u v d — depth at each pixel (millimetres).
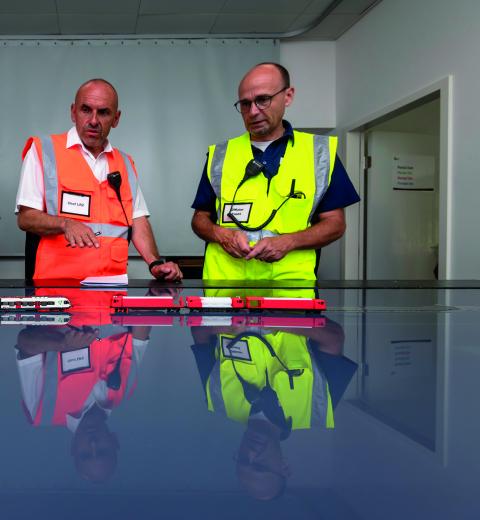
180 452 182
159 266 1252
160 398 255
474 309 688
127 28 3398
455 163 2375
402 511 141
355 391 274
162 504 144
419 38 2639
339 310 673
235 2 3080
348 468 170
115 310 641
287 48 3684
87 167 1564
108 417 223
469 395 266
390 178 3500
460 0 2299
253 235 1402
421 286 1103
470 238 2285
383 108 3000
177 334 469
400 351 395
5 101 3408
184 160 3543
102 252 1526
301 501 146
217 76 3553
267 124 1454
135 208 1696
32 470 167
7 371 313
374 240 3492
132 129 3514
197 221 1521
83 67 3465
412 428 211
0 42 3402
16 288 983
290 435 201
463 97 2307
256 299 661
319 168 1440
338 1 3035
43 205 1546
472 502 147
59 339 435
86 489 153
